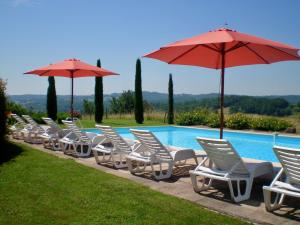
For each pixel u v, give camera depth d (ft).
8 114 33.09
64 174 22.67
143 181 22.02
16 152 31.17
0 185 19.86
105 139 29.30
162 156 23.15
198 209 16.11
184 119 71.46
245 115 64.28
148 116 87.97
